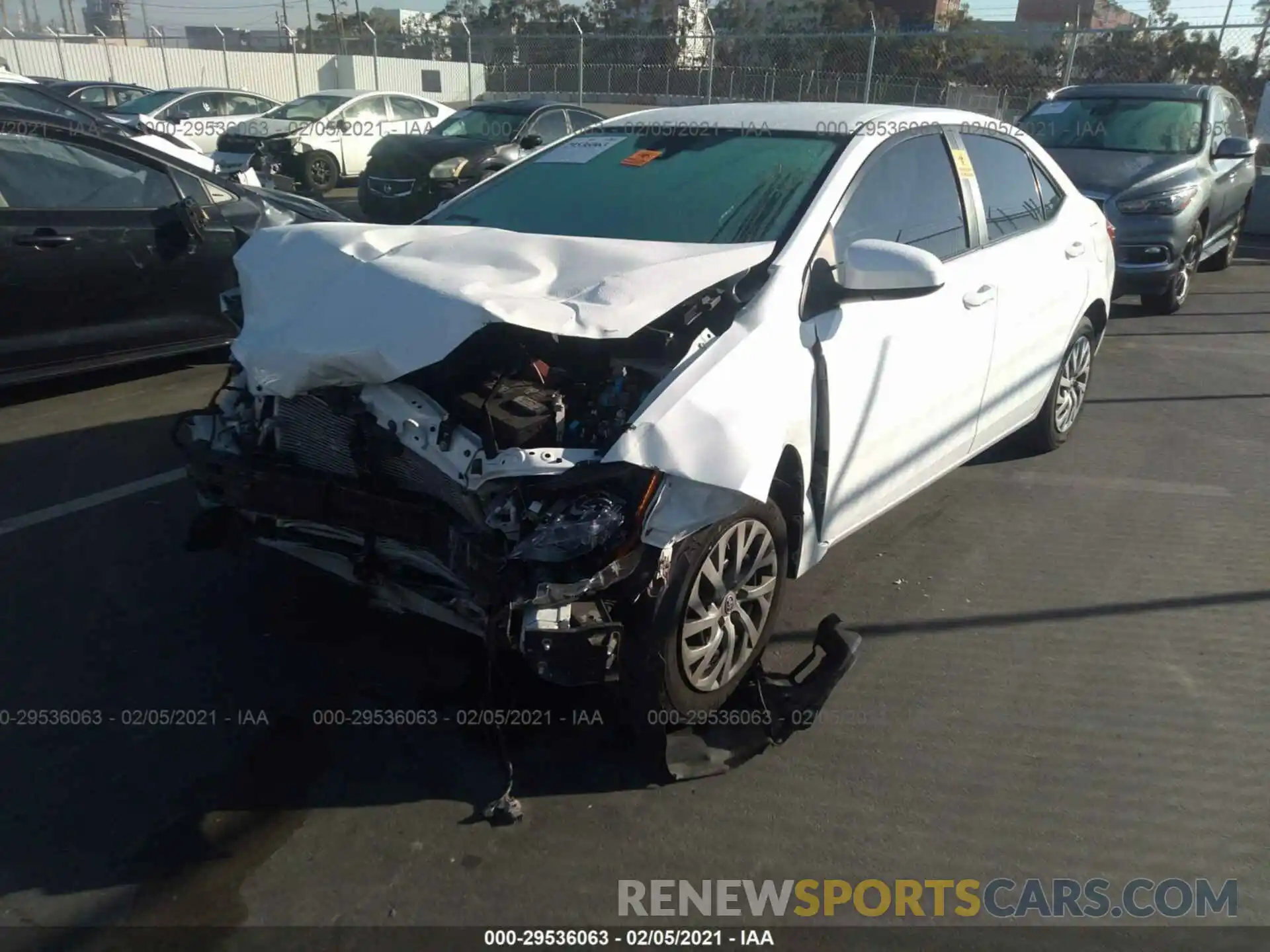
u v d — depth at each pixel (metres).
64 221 5.67
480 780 2.96
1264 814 2.94
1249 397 6.98
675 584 2.86
